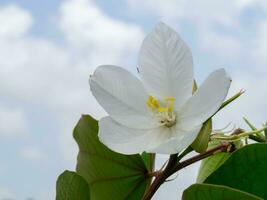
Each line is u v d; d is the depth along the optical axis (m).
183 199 0.47
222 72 0.48
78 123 0.53
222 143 0.53
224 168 0.49
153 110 0.52
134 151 0.50
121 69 0.52
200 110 0.49
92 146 0.53
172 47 0.52
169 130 0.52
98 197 0.54
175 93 0.52
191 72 0.52
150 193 0.51
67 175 0.51
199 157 0.51
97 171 0.53
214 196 0.46
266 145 0.49
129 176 0.53
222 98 0.48
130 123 0.51
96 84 0.51
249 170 0.49
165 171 0.51
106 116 0.51
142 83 0.52
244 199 0.45
